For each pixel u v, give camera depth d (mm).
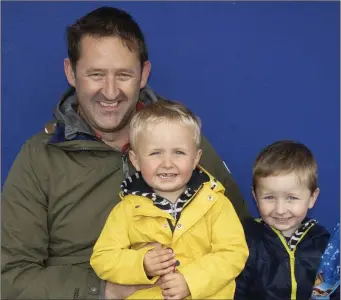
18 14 2156
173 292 1515
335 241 1823
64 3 2160
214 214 1630
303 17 2193
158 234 1601
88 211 1716
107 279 1587
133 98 1754
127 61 1710
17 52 2172
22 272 1632
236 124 2227
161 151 1596
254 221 1857
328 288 1771
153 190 1649
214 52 2195
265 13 2188
